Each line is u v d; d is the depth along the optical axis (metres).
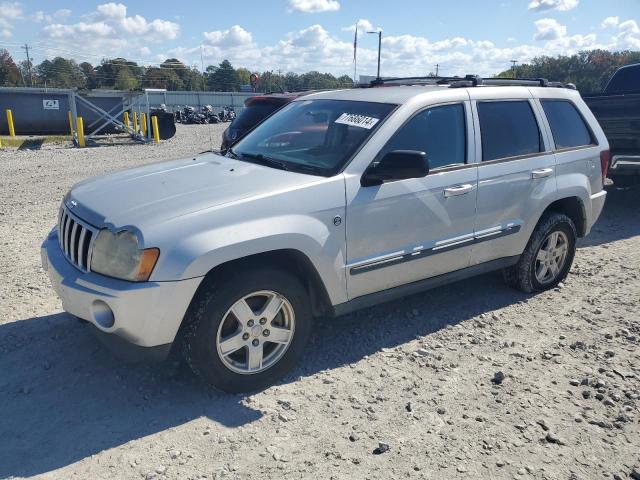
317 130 4.40
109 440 3.15
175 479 2.86
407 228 4.16
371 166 3.97
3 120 24.58
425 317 4.85
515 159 4.86
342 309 4.00
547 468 3.01
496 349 4.31
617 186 9.58
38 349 4.12
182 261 3.21
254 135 4.89
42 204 9.23
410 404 3.53
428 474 2.93
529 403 3.59
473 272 4.79
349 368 3.98
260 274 3.51
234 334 3.53
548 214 5.30
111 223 3.32
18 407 3.44
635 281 5.80
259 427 3.29
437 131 4.39
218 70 124.56
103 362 3.97
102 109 25.06
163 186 3.77
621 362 4.14
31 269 5.81
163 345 3.32
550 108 5.34
